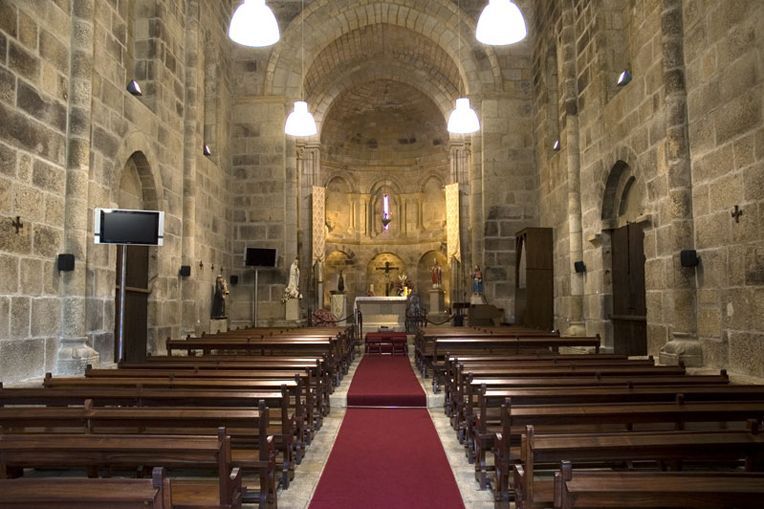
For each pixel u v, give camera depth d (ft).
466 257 86.43
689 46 35.99
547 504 14.23
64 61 35.40
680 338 36.01
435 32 79.05
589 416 18.16
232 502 14.02
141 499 10.39
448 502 20.16
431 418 34.40
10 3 30.37
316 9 78.02
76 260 35.01
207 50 67.67
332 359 40.65
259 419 18.04
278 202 76.48
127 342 45.32
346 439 29.30
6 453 14.62
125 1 44.24
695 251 35.53
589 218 54.44
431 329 54.90
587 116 54.75
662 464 19.80
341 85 93.09
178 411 18.40
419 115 106.73
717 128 33.27
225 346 42.01
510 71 77.82
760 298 29.78
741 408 18.30
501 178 76.59
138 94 46.34
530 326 64.80
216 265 69.05
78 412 18.31
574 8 57.77
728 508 10.71
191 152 57.88
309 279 89.76
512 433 19.58
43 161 33.14
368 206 111.45
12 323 30.37
